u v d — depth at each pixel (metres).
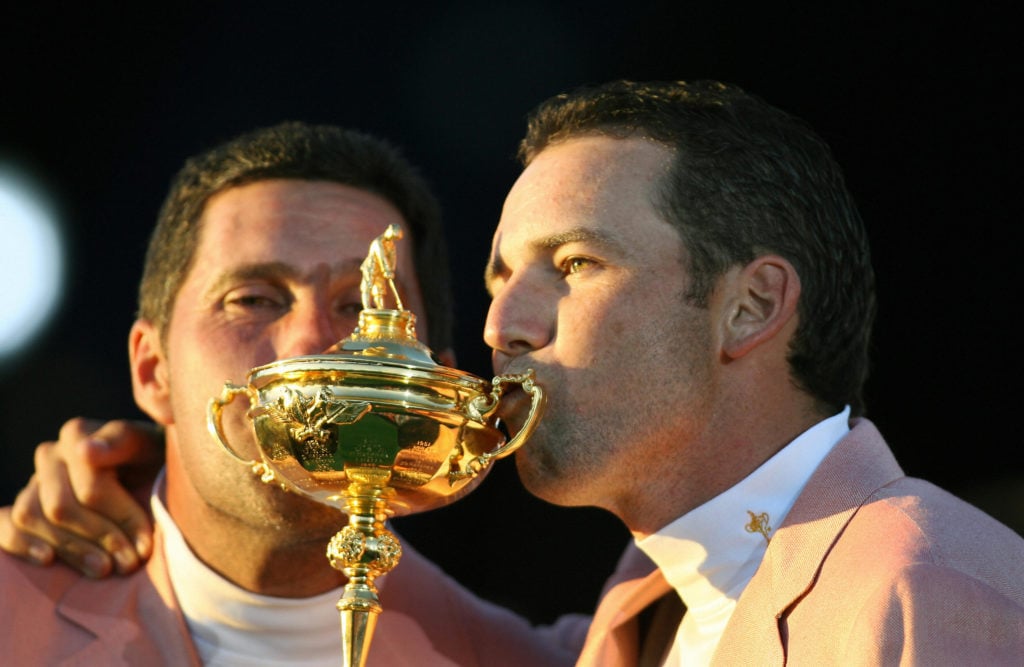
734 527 8.43
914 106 19.39
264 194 10.17
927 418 20.25
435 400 7.57
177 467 10.37
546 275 8.52
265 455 7.82
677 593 9.62
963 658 6.94
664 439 8.32
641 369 8.23
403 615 11.12
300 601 10.20
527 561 22.55
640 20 19.97
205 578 10.23
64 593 10.65
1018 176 19.16
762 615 7.90
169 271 10.44
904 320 20.09
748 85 19.91
